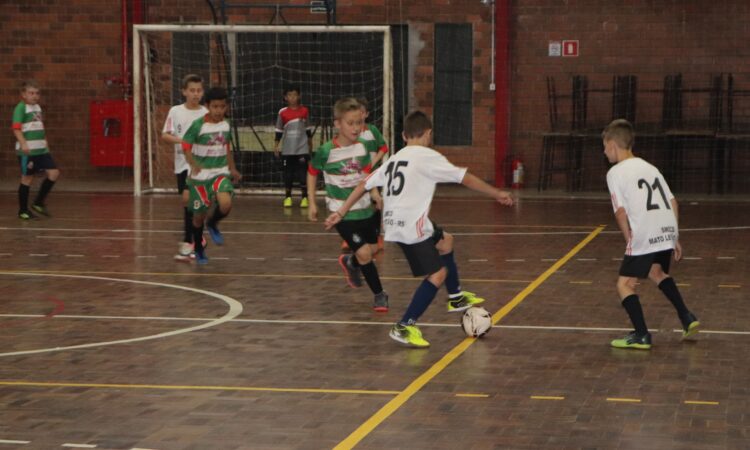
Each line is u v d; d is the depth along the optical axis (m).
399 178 10.34
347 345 10.52
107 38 29.27
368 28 25.30
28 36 29.38
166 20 29.16
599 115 28.00
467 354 10.09
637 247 10.16
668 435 7.52
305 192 24.39
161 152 29.03
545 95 28.41
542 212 23.31
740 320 11.61
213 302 12.84
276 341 10.70
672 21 27.62
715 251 17.08
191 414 8.12
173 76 28.97
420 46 28.64
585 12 28.00
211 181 15.54
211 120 15.44
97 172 29.62
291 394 8.69
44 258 16.34
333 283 14.17
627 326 11.34
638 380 9.07
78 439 7.49
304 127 24.23
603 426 7.75
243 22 28.80
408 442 7.41
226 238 18.83
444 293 13.44
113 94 29.36
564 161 28.23
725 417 7.96
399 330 10.37
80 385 8.98
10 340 10.75
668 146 27.53
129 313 12.16
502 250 17.31
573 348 10.30
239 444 7.38
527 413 8.09
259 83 28.75
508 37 28.31
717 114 27.34
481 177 28.81
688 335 10.55
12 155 29.66
